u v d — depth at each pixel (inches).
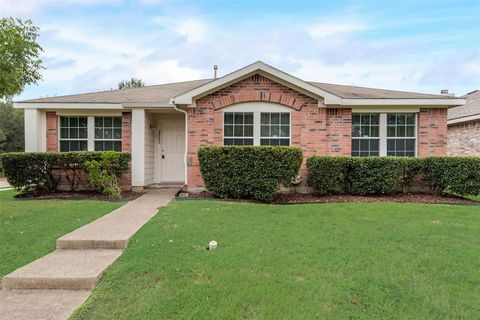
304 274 145.4
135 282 139.6
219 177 344.8
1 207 297.1
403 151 416.5
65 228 222.4
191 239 195.0
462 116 581.3
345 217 254.4
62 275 144.7
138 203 325.1
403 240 193.8
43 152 390.9
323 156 370.3
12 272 149.6
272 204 318.0
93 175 361.7
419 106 407.8
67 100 427.5
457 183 356.2
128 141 434.0
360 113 414.6
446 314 114.3
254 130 392.8
